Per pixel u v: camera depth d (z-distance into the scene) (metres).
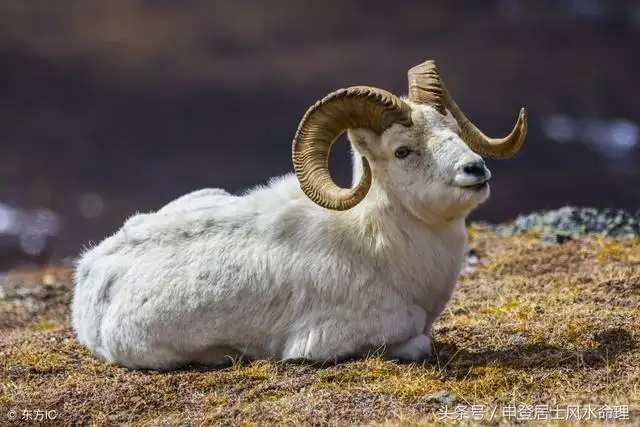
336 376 35.88
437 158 34.78
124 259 38.72
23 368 39.75
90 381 37.59
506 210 149.88
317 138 35.38
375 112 35.28
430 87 36.09
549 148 180.88
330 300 36.56
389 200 36.22
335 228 37.03
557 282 48.72
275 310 37.00
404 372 36.00
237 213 38.34
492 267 52.66
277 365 36.84
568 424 31.47
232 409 34.62
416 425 32.09
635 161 178.00
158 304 37.38
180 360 37.88
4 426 35.25
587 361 36.81
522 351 38.00
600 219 59.19
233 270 37.16
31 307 56.09
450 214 35.59
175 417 34.78
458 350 38.19
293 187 38.62
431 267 36.53
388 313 36.47
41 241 139.25
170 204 41.53
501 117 194.50
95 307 38.97
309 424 33.28
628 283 46.47
